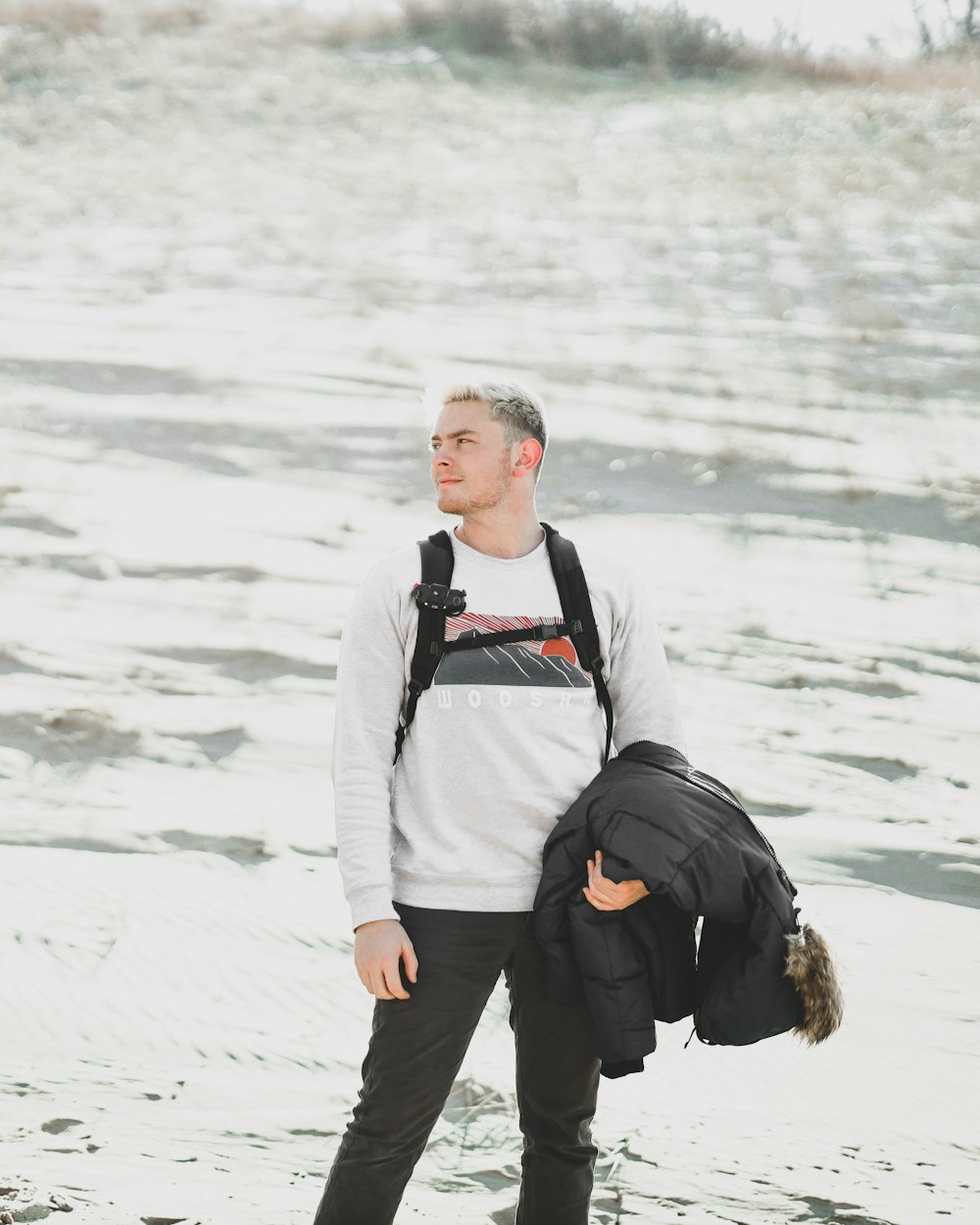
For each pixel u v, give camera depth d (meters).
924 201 22.23
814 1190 4.27
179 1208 3.80
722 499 11.92
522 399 3.51
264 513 10.83
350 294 16.62
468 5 33.03
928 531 11.53
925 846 7.07
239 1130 4.43
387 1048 3.29
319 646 8.81
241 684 8.30
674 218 20.84
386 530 10.76
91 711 7.59
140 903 5.96
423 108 27.81
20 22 31.39
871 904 6.52
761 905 3.25
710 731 8.22
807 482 12.30
